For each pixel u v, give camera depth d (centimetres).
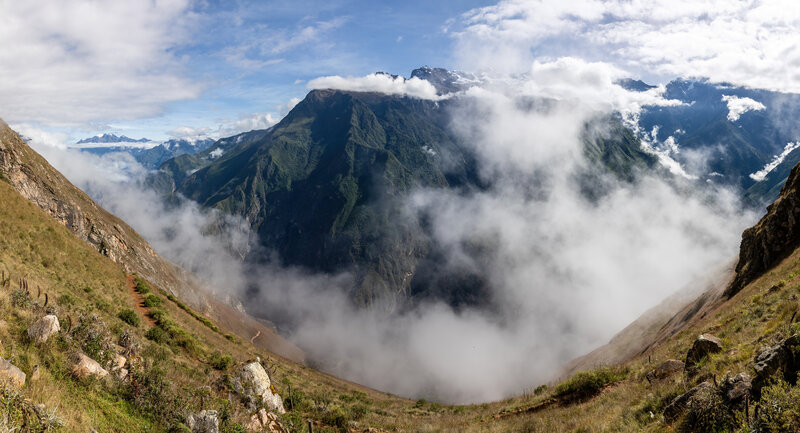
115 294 3238
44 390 769
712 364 1302
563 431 1594
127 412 983
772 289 2169
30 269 2316
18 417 634
